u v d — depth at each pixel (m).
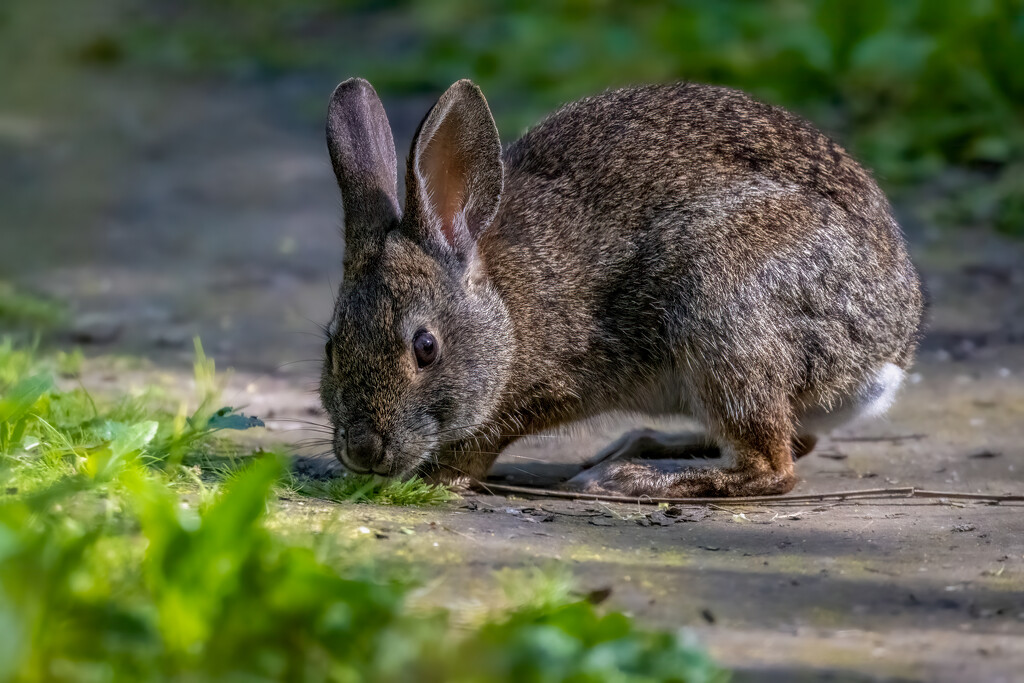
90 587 5.92
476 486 10.46
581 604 6.09
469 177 10.26
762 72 24.41
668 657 5.73
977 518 9.49
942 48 22.53
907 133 22.16
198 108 29.77
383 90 28.72
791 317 10.52
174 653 5.44
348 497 9.19
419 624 5.75
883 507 9.92
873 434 12.34
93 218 21.39
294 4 39.53
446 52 29.80
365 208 10.33
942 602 7.30
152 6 40.41
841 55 23.59
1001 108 21.97
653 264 10.63
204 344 14.94
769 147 10.94
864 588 7.53
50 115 29.09
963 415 12.88
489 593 6.91
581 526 8.95
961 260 18.36
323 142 26.78
